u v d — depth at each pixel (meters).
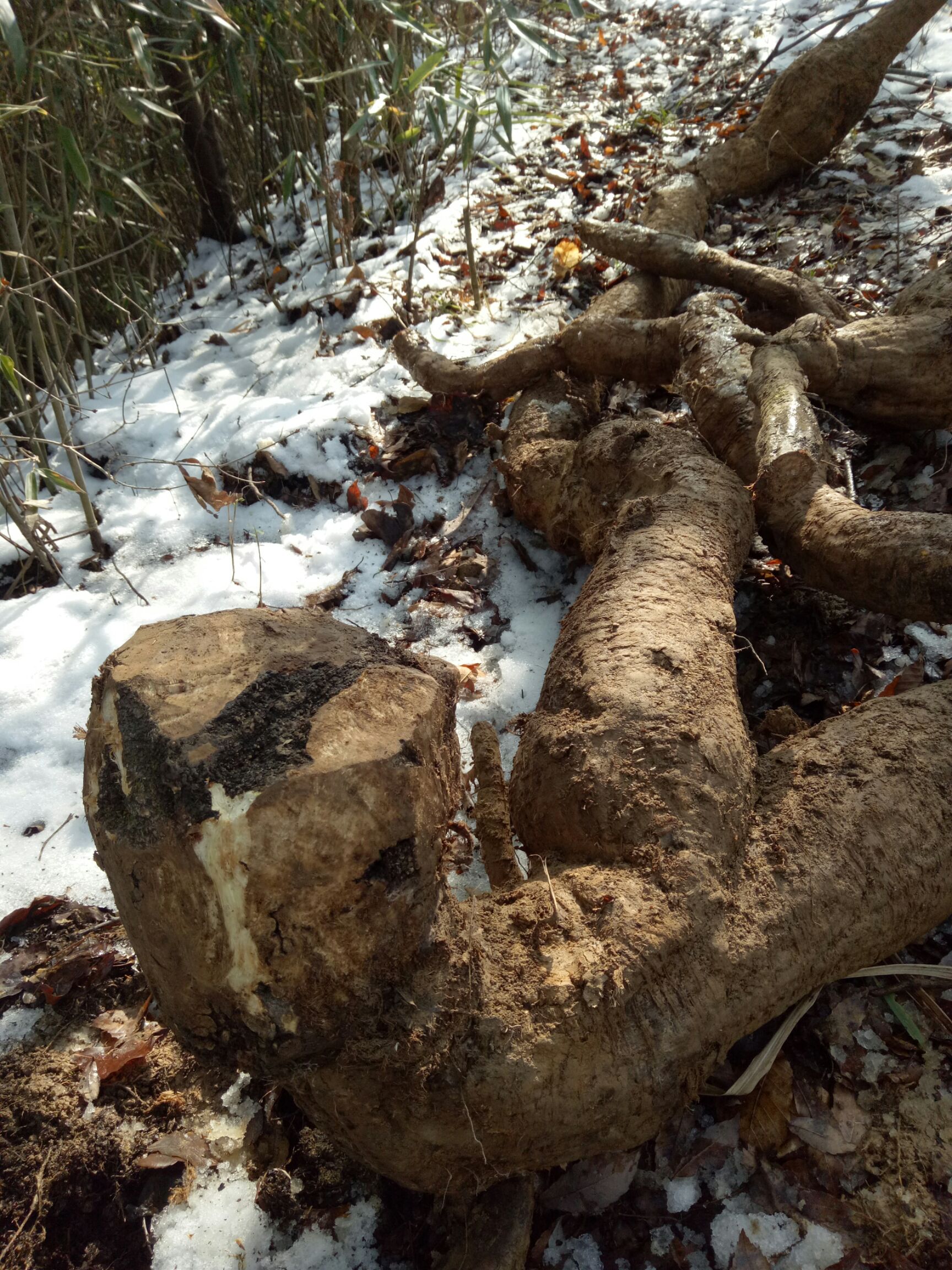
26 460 3.38
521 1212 1.57
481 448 3.41
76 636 2.80
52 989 1.99
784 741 2.10
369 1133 1.46
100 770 1.28
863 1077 1.75
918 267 3.70
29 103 2.88
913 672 2.41
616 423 2.80
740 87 5.40
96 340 4.04
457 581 2.95
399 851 1.25
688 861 1.64
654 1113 1.55
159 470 3.39
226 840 1.16
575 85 5.90
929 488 2.89
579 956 1.54
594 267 4.14
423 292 4.22
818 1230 1.58
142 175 4.38
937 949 1.96
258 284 4.68
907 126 4.67
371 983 1.29
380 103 3.50
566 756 1.84
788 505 2.48
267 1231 1.66
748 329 2.93
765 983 1.63
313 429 3.41
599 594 2.19
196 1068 1.87
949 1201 1.57
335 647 1.36
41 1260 1.65
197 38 4.09
